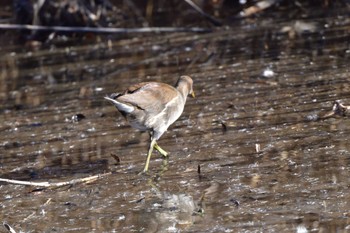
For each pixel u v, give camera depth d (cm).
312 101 1277
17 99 1573
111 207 935
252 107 1290
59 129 1311
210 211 886
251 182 962
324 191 905
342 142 1066
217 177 994
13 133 1321
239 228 829
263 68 1540
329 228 804
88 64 1817
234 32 1942
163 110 1049
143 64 1741
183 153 1103
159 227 855
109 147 1174
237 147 1101
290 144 1086
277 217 846
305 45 1686
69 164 1117
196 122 1248
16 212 953
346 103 1238
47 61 1912
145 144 1172
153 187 987
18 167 1127
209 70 1594
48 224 902
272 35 1838
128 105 1009
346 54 1556
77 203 962
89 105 1451
